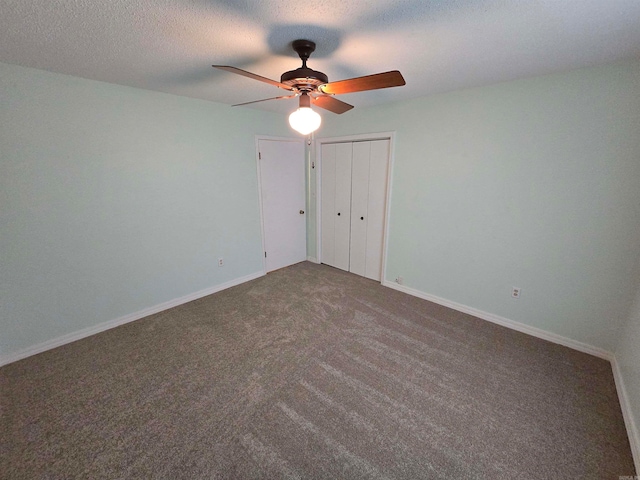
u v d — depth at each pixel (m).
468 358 2.21
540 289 2.42
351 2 1.16
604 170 1.99
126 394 1.86
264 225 3.84
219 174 3.22
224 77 2.17
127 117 2.47
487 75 2.12
